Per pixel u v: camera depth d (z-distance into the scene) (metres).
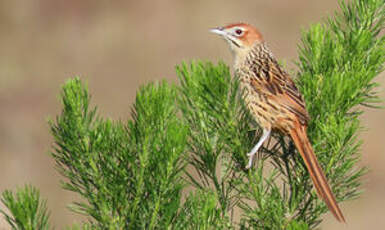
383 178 33.12
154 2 43.16
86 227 8.56
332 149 10.12
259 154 10.73
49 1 42.47
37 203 8.30
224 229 9.66
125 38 41.53
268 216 9.66
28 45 40.75
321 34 11.05
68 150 9.13
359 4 11.41
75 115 8.98
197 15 42.69
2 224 18.69
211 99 9.96
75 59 40.25
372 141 33.91
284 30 42.12
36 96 37.41
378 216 31.97
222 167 10.27
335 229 30.28
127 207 8.78
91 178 9.02
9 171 31.73
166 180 8.57
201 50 40.94
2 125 34.44
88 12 42.72
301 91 11.25
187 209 8.84
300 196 10.02
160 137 8.69
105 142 8.88
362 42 10.75
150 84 8.87
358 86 10.04
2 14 41.72
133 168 8.70
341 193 10.19
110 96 38.56
